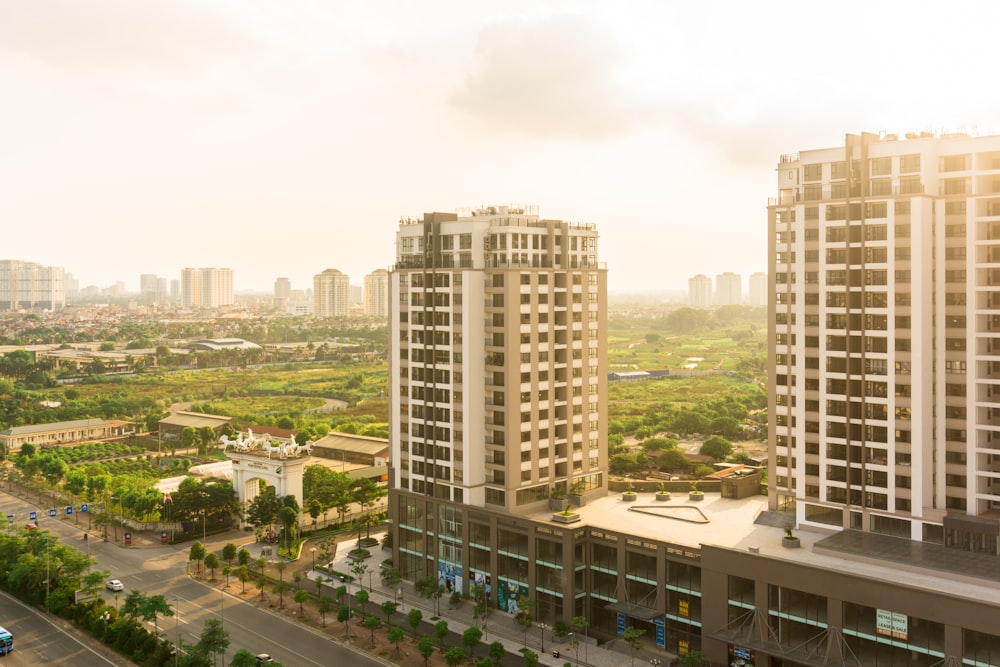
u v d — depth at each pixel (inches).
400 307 6776.6
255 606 6171.3
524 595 5920.3
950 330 5182.1
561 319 6545.3
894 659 4402.1
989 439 5191.9
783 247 5733.3
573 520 5772.6
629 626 5546.3
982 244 5068.9
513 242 6235.2
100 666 5196.9
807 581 4677.7
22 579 6289.4
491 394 6264.8
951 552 4830.2
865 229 5310.0
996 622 4057.6
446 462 6427.2
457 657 4921.3
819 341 5521.7
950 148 5201.8
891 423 5211.6
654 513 6053.2
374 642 5506.9
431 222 6594.5
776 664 4825.3
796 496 5629.9
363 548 7539.4
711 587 5054.1
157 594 6240.2
